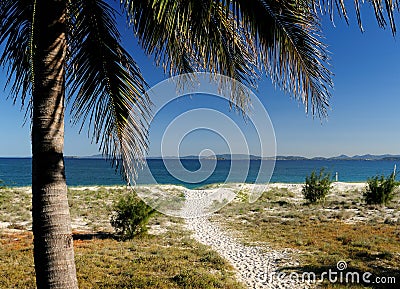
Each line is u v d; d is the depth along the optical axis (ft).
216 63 10.95
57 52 8.87
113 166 12.46
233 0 8.99
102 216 55.36
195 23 9.14
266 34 9.47
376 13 6.42
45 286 8.30
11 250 31.55
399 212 55.77
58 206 8.54
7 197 70.79
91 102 11.74
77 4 10.93
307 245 34.53
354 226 44.19
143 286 21.21
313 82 9.75
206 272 25.17
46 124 8.59
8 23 10.41
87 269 25.04
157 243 36.58
